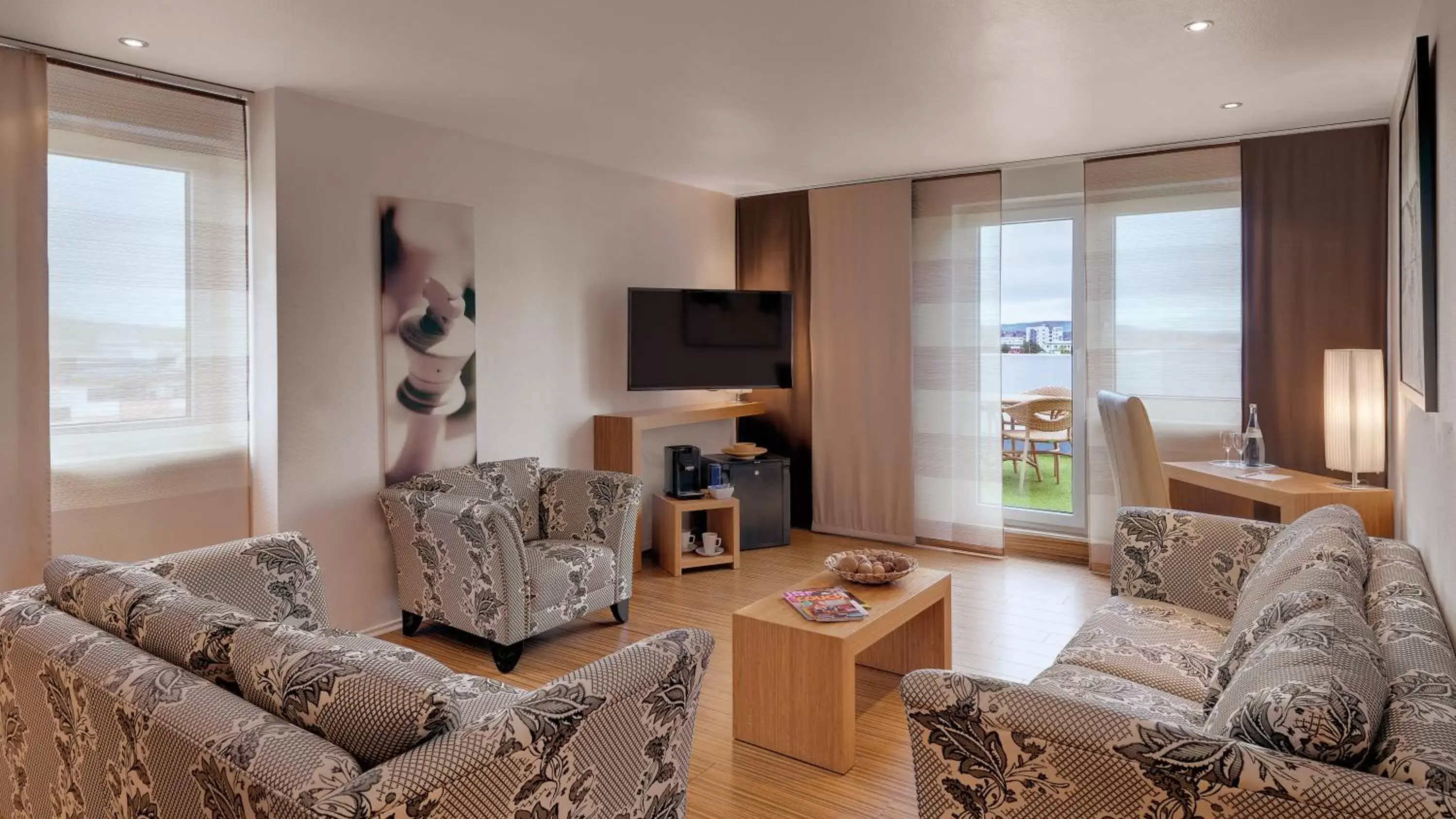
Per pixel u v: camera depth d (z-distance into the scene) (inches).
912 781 107.8
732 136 178.7
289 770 52.7
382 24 115.5
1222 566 118.2
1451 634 77.6
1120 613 116.4
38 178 121.6
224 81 139.2
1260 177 177.6
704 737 120.3
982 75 138.3
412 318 163.0
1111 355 197.0
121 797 66.3
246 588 109.7
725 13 112.3
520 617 144.4
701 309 218.7
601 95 147.9
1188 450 189.8
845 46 124.8
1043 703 60.8
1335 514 103.8
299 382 146.3
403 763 54.2
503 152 182.7
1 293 119.0
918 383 227.8
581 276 202.5
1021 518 226.2
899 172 216.4
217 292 143.3
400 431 161.8
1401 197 134.8
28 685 77.1
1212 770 53.3
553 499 176.4
